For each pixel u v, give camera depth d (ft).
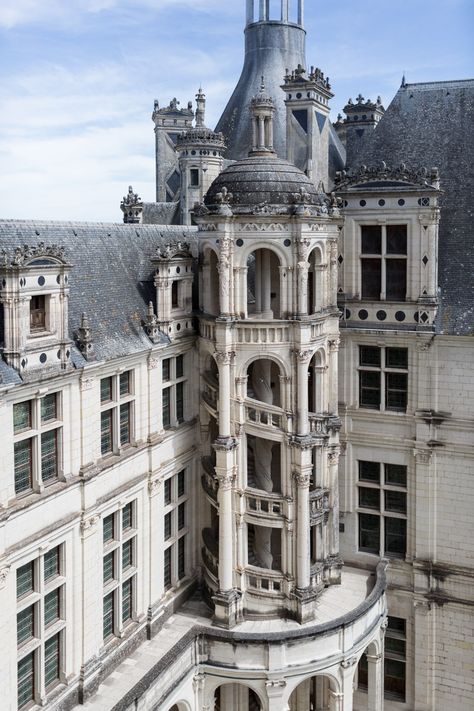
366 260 141.59
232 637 120.26
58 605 103.76
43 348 96.32
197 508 136.67
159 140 229.86
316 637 121.70
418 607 142.92
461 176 146.10
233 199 119.75
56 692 102.53
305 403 122.11
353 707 148.87
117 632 116.57
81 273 114.73
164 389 127.34
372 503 147.64
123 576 117.50
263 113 124.47
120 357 110.93
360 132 205.57
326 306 129.70
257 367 130.62
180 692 117.91
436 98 153.79
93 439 107.04
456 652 141.28
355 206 139.74
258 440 130.31
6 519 90.43
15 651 94.22
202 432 134.72
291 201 119.14
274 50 206.28
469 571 138.82
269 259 128.88
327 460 134.41
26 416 95.86
